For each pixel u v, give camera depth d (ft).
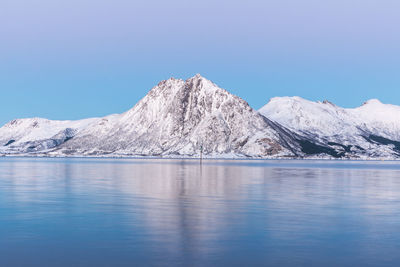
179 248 83.56
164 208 135.74
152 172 378.94
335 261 75.05
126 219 115.24
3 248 83.66
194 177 301.84
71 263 73.46
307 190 202.49
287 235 95.55
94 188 208.33
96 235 95.14
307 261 75.00
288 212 128.77
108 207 138.10
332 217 119.85
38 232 98.37
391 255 79.10
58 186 220.43
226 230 100.73
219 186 222.07
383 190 206.08
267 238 92.38
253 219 115.55
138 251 81.30
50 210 131.64
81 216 119.96
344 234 96.78
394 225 108.17
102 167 507.30
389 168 558.97
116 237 93.15
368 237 94.02
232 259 76.02
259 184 237.04
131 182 249.55
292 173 375.45
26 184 234.17
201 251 81.41
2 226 105.50
